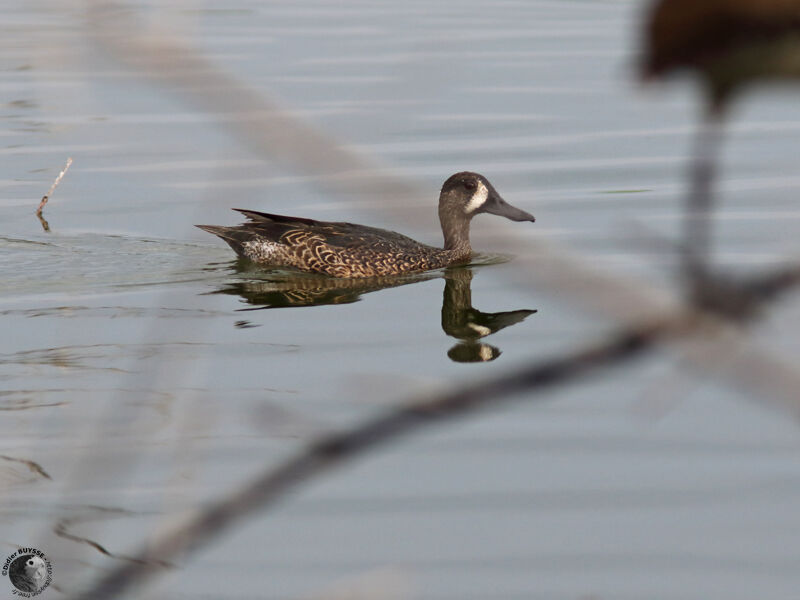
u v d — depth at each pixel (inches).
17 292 665.0
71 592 309.1
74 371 520.7
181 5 81.0
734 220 773.9
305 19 1218.0
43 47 78.8
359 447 87.6
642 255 673.0
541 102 1081.4
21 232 789.9
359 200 109.4
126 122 984.9
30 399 481.1
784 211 784.9
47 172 904.9
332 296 701.3
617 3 1491.1
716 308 68.7
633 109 1066.1
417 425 84.5
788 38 53.7
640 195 835.4
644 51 55.6
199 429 441.1
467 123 1020.5
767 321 71.5
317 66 1027.9
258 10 1272.1
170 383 506.0
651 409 462.0
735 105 55.3
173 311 634.8
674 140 985.5
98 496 379.2
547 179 886.4
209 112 85.5
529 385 77.3
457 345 584.1
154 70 80.4
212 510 96.7
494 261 819.4
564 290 93.6
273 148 88.9
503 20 1375.5
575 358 76.7
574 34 1311.5
